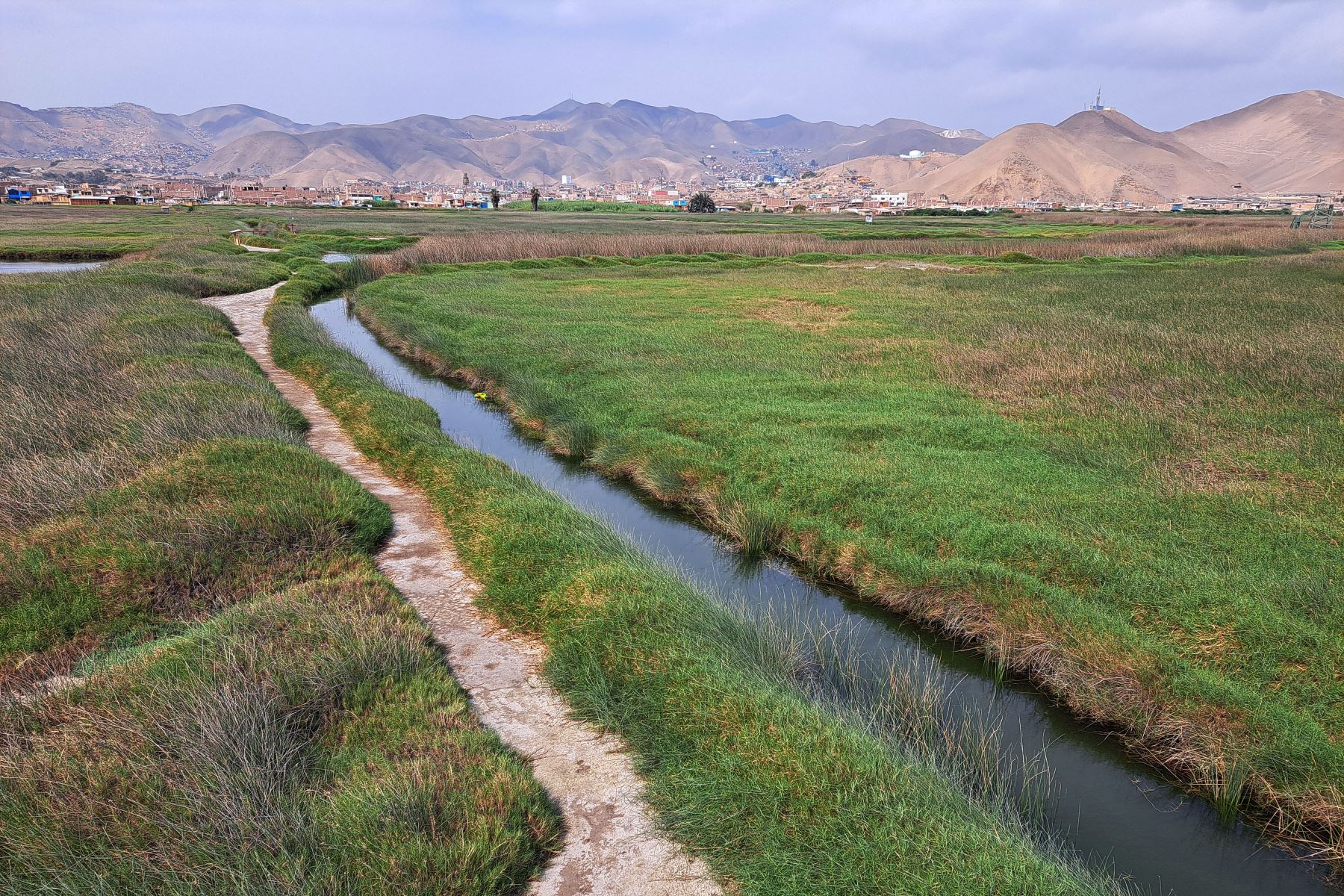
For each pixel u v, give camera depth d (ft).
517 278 95.76
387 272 105.50
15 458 27.43
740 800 13.00
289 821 12.01
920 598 21.99
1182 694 16.51
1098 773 16.28
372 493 27.91
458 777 13.20
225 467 26.58
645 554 23.44
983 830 12.60
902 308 68.59
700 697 15.48
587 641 17.69
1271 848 14.24
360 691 15.61
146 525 22.16
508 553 22.22
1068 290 79.25
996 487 27.07
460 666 17.88
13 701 15.15
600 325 60.64
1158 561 21.16
